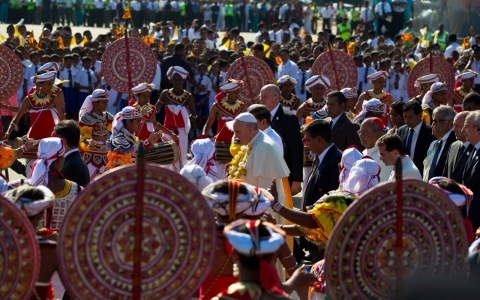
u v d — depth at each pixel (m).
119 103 54.06
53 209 17.86
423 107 32.66
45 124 34.12
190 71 52.97
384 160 19.55
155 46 66.31
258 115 22.59
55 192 18.02
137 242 12.04
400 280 12.39
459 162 21.81
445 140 23.80
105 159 30.20
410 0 107.44
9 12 125.38
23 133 51.22
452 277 13.13
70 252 11.98
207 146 21.44
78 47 58.94
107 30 123.44
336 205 16.84
